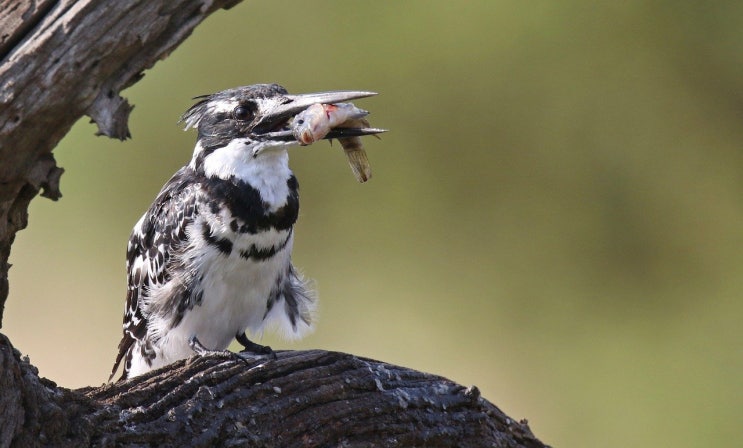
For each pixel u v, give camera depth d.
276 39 15.62
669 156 15.37
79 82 4.57
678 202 15.40
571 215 15.36
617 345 15.01
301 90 15.60
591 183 15.40
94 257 15.30
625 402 14.60
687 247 15.30
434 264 15.34
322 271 15.27
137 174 15.55
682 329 15.05
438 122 15.42
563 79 15.30
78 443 4.58
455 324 15.14
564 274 15.30
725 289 15.10
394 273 15.30
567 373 14.83
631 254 15.31
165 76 15.62
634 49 15.27
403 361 14.93
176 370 5.14
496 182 15.44
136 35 4.59
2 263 4.88
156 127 15.57
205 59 15.57
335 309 15.17
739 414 14.23
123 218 15.50
